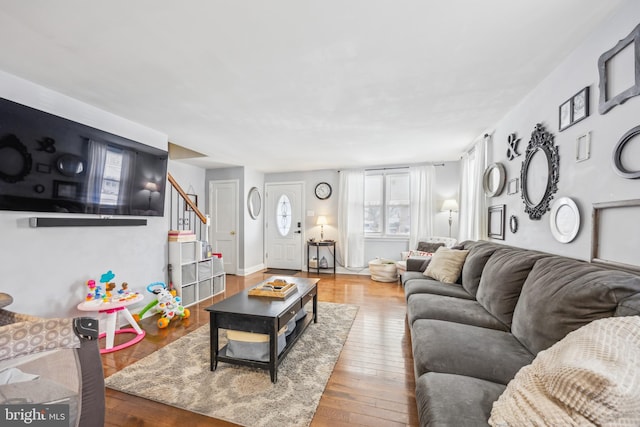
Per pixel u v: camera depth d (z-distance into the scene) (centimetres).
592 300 110
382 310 340
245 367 208
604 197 144
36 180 212
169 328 284
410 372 203
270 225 616
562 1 131
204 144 386
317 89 222
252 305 213
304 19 143
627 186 130
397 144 385
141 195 301
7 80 199
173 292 315
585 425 71
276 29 151
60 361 102
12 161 198
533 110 222
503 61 183
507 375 120
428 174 505
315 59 180
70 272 243
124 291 268
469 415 93
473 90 224
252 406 165
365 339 259
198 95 232
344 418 155
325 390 181
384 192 551
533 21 145
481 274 235
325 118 285
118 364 212
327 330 277
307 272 578
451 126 308
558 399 79
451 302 215
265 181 620
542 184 206
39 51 171
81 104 246
